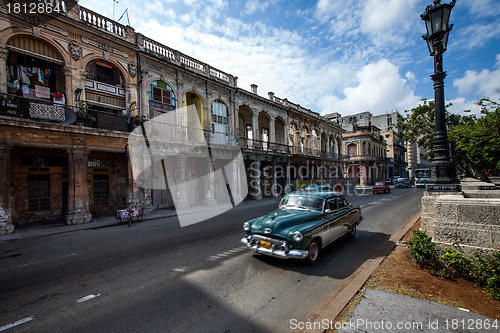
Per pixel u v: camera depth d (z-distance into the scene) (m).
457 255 3.81
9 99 9.92
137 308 3.48
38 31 11.02
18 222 11.40
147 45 15.27
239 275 4.62
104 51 13.21
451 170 5.55
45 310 3.50
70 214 11.23
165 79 15.97
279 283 4.25
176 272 4.81
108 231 9.48
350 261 5.30
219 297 3.77
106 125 12.34
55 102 11.36
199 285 4.20
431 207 5.62
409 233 7.27
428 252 4.26
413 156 62.69
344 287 4.06
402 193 23.59
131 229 9.71
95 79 13.24
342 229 6.40
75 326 3.08
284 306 3.47
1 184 9.48
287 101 27.36
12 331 3.00
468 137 8.27
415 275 4.04
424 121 11.70
